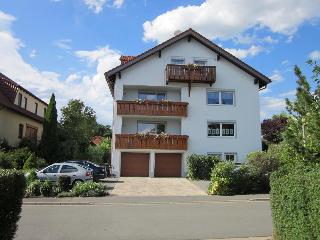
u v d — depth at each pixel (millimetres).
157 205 17406
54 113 34094
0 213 6578
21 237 10547
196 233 11109
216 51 34500
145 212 15156
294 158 9703
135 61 33594
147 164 33438
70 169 22969
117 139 32719
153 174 32938
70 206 17047
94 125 43500
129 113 32969
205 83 34188
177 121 34719
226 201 18750
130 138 32781
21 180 7496
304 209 6777
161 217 13906
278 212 8102
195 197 19891
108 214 14641
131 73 33781
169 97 34969
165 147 32938
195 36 34250
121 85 33594
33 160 27797
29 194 19625
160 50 33938
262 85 35312
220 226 12141
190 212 15133
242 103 34469
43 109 42562
